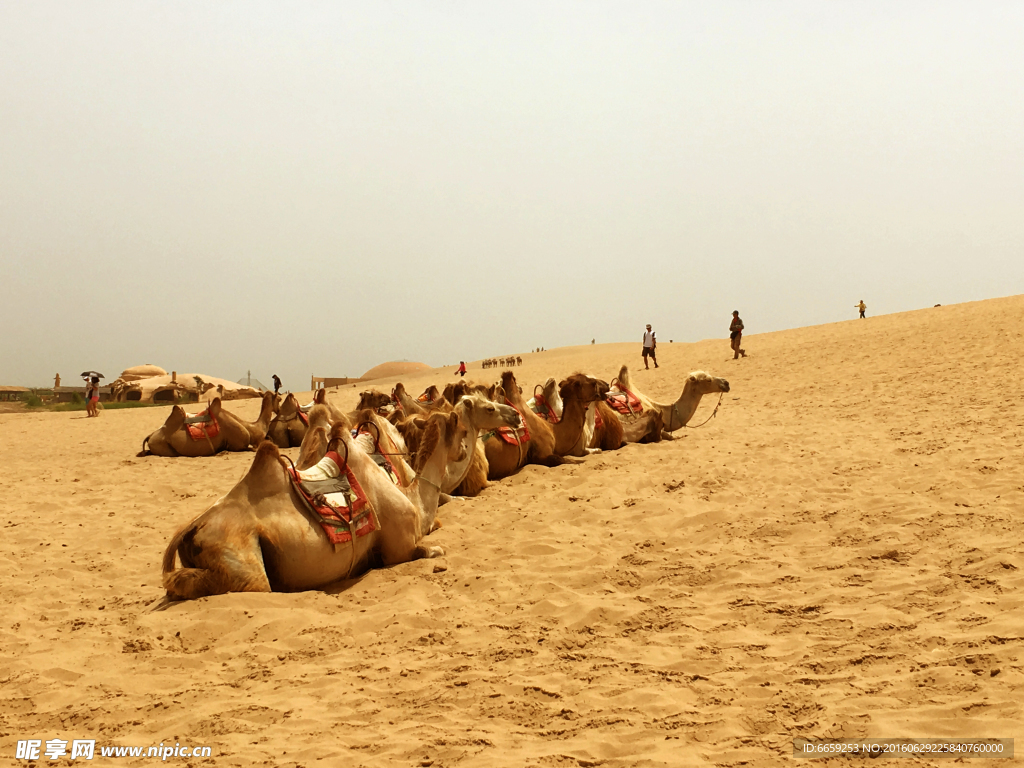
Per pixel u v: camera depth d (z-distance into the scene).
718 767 3.92
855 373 22.73
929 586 6.33
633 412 14.84
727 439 14.48
